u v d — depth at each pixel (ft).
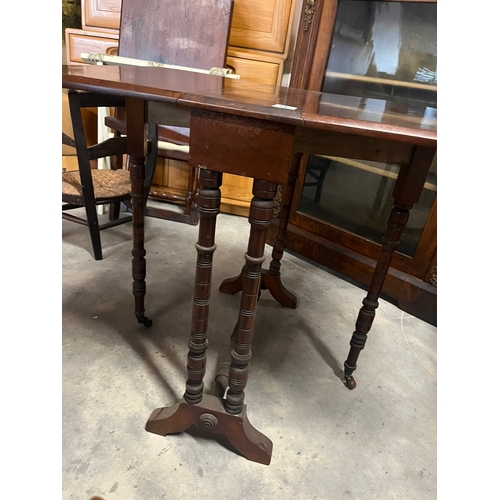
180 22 5.57
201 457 2.85
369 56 4.99
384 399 3.61
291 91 3.69
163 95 2.09
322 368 3.91
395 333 4.63
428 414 3.51
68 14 6.84
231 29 6.08
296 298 4.90
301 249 6.18
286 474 2.80
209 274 2.48
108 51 6.14
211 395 3.00
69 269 5.03
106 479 2.61
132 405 3.18
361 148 2.57
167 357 3.74
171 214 6.85
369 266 5.34
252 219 2.21
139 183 3.39
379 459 3.01
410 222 4.99
